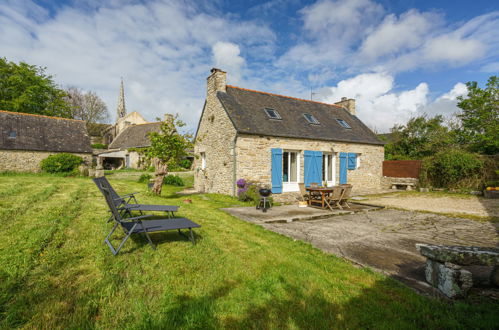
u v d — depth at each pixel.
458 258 2.67
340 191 8.03
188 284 2.70
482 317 2.27
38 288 2.40
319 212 7.36
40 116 19.89
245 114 10.93
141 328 1.99
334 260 3.65
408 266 3.53
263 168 10.52
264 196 7.58
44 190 8.05
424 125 18.78
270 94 13.65
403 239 4.85
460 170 12.87
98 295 2.37
